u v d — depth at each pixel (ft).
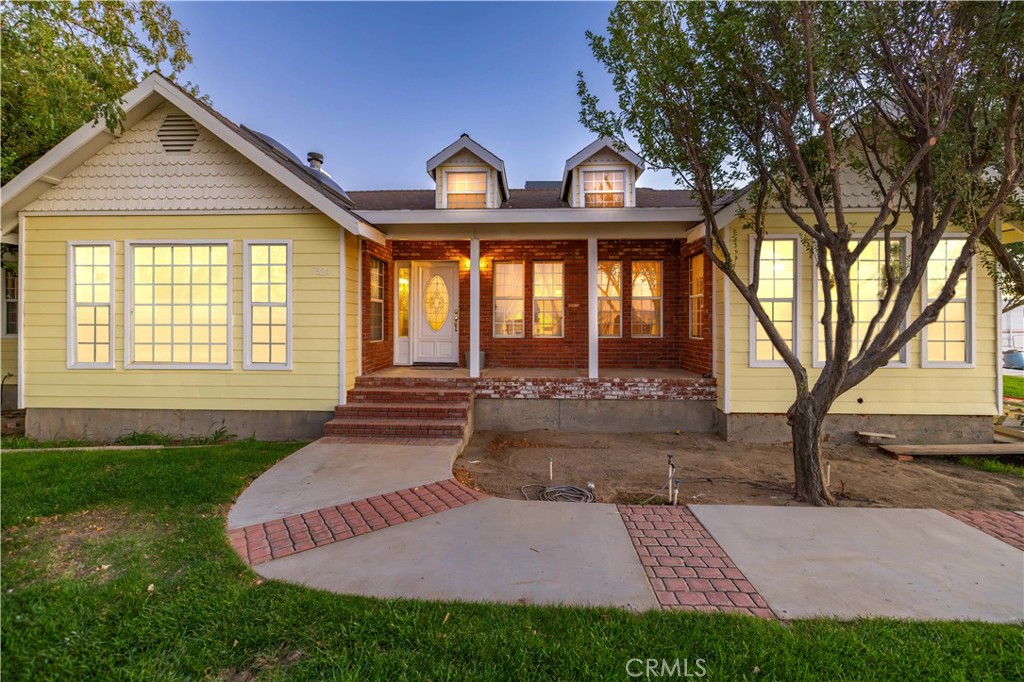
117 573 10.87
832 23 14.78
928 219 16.19
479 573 10.87
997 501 16.69
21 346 25.68
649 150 18.16
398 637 8.58
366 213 26.71
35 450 22.26
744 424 25.17
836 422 25.13
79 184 25.64
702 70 16.58
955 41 14.66
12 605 9.48
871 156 23.95
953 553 12.01
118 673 7.88
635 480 18.84
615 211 26.04
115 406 25.72
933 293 24.62
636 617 9.21
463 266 34.60
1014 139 15.88
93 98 17.56
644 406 27.20
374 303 31.65
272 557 11.60
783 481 18.84
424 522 13.71
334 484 16.74
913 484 18.62
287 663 8.11
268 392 25.72
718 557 11.73
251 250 25.71
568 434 26.61
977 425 24.66
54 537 12.55
